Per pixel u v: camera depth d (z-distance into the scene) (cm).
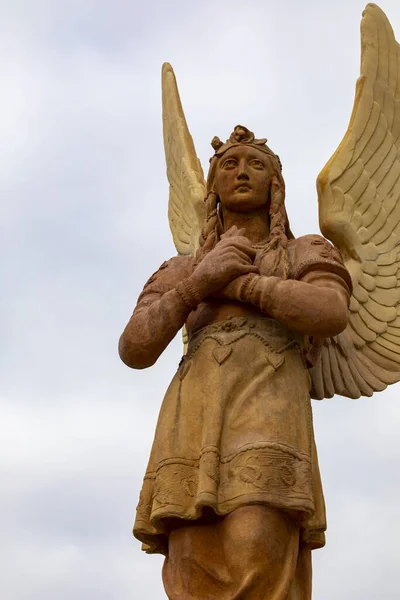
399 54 804
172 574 560
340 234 737
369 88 783
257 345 588
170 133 874
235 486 548
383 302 733
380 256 745
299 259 609
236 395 575
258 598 536
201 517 559
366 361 720
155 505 562
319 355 626
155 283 630
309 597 574
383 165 769
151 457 589
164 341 595
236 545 540
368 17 804
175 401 587
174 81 891
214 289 595
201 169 842
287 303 575
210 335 596
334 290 586
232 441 562
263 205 643
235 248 596
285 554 546
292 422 567
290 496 546
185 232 833
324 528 566
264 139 651
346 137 763
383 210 756
